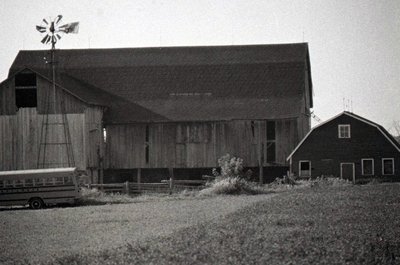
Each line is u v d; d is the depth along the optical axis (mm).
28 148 63094
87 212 42406
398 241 26703
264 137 65250
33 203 49531
